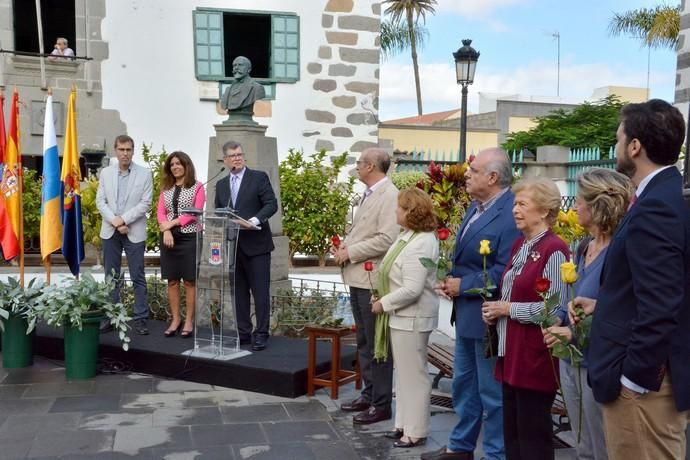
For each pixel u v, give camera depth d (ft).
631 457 8.84
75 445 14.92
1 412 16.89
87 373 19.63
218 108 38.68
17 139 22.34
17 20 50.42
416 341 14.64
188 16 37.96
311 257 37.86
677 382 8.43
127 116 37.63
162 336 21.77
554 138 73.92
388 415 16.49
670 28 67.72
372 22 40.11
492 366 13.00
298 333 23.61
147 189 22.11
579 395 10.38
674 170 8.82
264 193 20.20
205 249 19.75
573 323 10.13
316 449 14.83
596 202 10.28
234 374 18.84
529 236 11.69
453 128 76.59
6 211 22.09
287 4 38.99
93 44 36.88
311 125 39.86
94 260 36.42
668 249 8.22
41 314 19.51
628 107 9.12
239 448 14.85
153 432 15.70
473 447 13.99
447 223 22.33
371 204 16.34
